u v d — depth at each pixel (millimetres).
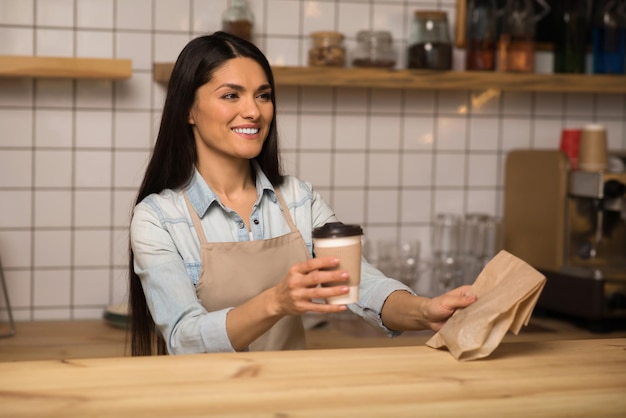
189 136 1636
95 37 2678
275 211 1695
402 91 2941
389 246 2809
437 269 2900
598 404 969
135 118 2717
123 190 2727
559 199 2678
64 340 2414
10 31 2619
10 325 2604
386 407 925
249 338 1320
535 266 2803
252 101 1569
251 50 1600
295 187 1746
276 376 1021
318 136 2883
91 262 2727
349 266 1187
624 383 1036
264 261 1592
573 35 2906
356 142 2916
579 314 2566
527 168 2846
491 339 1128
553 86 2787
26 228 2678
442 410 927
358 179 2930
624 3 2867
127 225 2738
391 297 1471
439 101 2977
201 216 1600
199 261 1573
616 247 2711
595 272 2514
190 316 1409
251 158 1712
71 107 2672
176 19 2725
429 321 1333
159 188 1642
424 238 3008
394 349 1176
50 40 2646
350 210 2932
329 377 1022
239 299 1569
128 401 920
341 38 2682
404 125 2953
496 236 2879
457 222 2916
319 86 2865
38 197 2674
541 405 958
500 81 2746
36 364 1058
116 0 2680
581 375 1064
